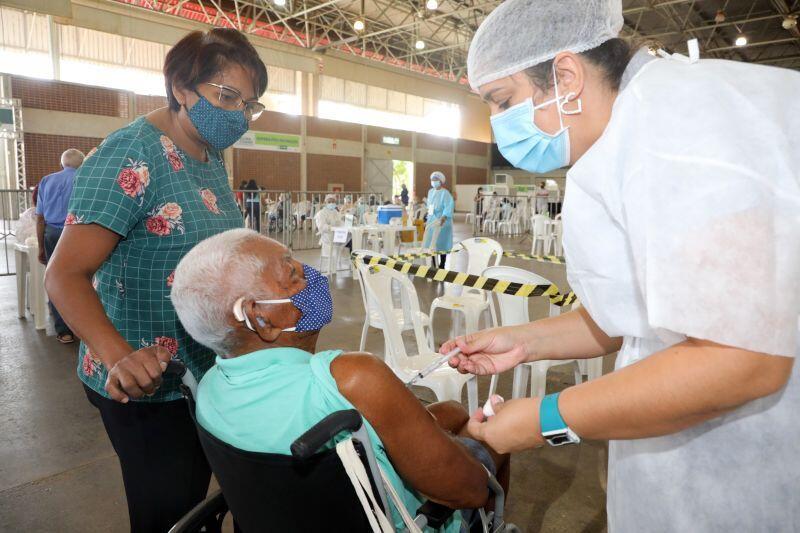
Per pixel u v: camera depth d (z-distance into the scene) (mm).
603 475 2514
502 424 875
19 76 14422
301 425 935
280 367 971
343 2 17406
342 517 953
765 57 21125
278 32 18516
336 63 20078
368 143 22828
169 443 1364
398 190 25000
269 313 986
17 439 2838
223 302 971
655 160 699
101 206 1183
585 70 859
